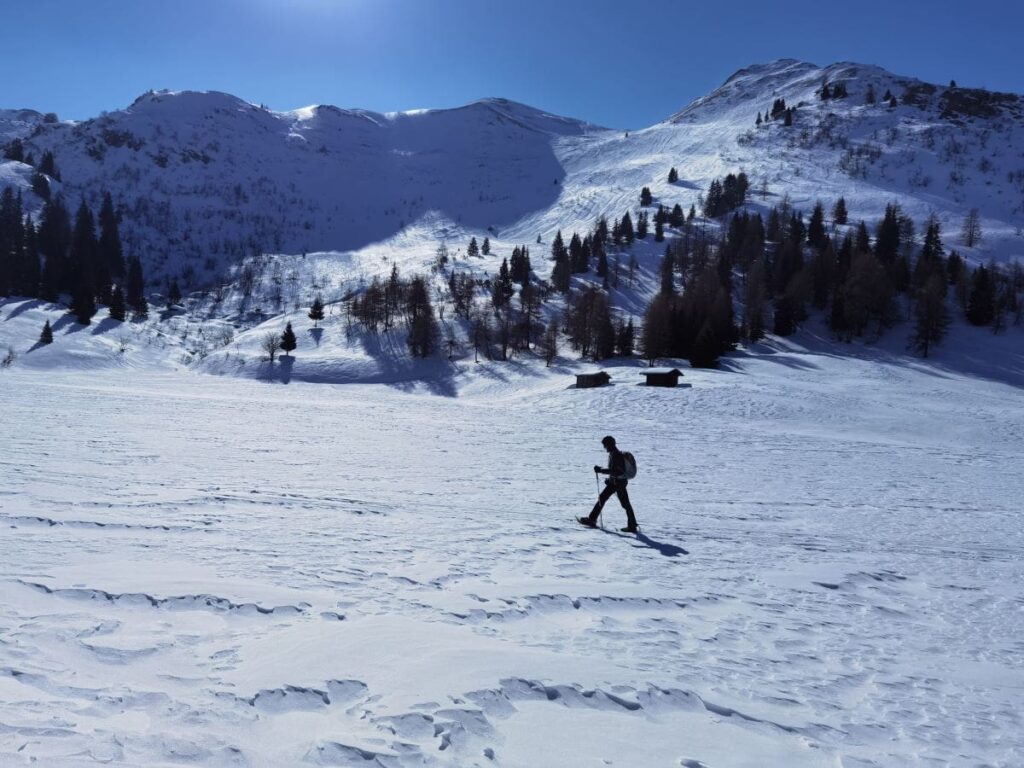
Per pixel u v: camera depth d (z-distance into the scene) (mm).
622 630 6863
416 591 7273
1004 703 5871
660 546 11250
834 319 99125
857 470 24969
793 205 188625
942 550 12773
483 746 3949
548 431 32469
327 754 3623
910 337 94250
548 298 126000
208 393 55812
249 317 176625
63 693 4148
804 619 7949
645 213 191250
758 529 13531
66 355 102438
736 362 75312
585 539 11250
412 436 27391
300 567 7812
